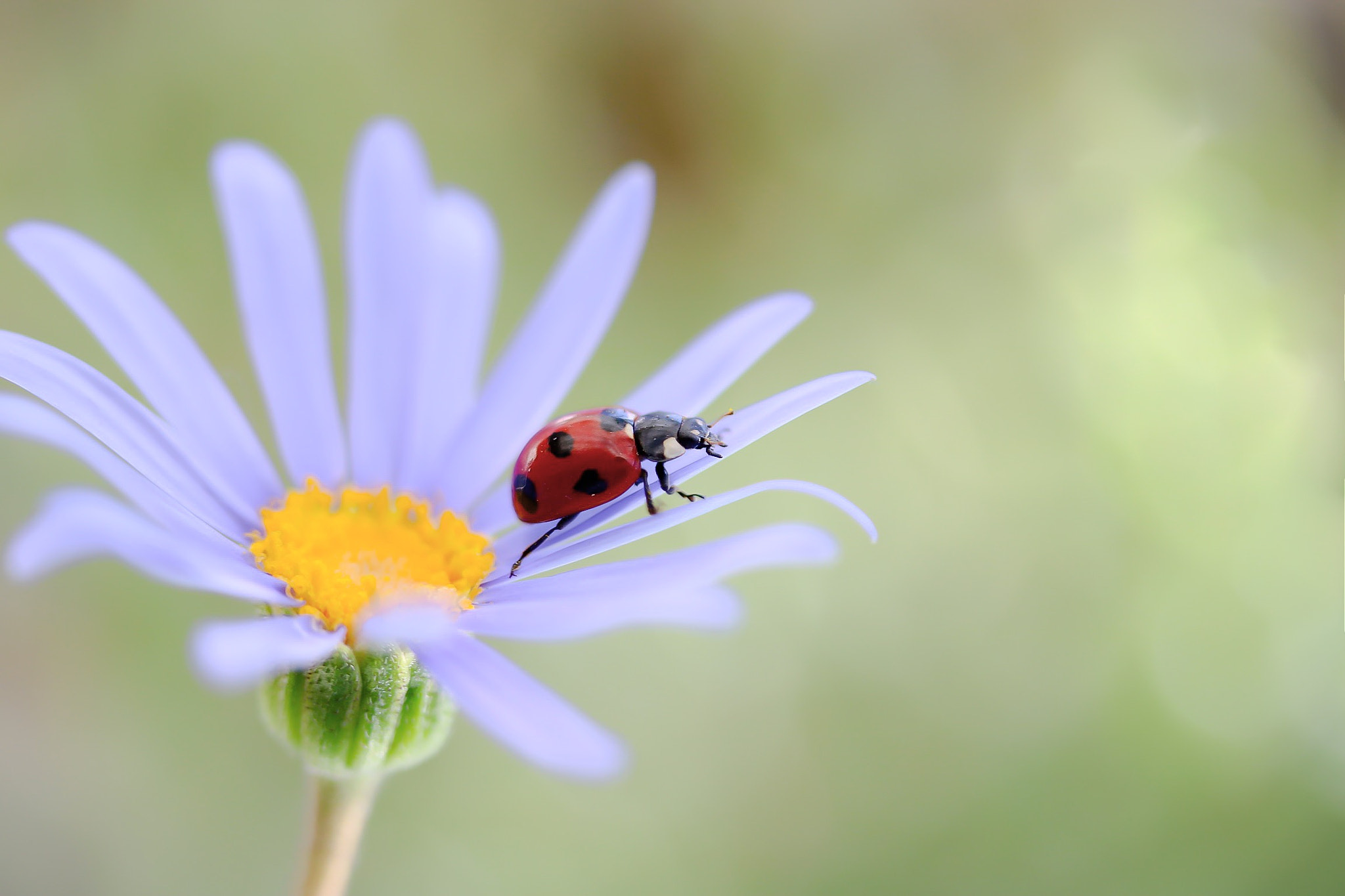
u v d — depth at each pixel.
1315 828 0.18
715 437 0.15
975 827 0.18
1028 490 0.19
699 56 0.22
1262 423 0.19
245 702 0.18
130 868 0.18
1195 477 0.19
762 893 0.18
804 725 0.19
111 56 0.19
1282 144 0.20
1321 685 0.18
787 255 0.22
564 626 0.13
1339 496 0.18
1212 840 0.18
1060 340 0.20
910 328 0.21
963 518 0.19
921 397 0.20
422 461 0.15
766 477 0.19
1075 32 0.22
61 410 0.14
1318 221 0.19
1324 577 0.18
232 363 0.19
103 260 0.15
